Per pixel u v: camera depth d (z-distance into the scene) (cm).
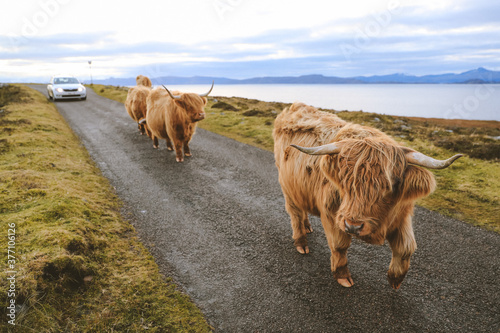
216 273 350
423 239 404
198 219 480
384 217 225
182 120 737
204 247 403
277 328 272
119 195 568
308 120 335
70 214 426
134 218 482
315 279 335
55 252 321
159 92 834
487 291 307
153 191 591
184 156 825
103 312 275
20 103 1667
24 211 423
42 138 879
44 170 629
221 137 1050
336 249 297
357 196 215
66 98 2012
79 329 257
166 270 354
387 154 212
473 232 416
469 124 2780
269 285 329
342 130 261
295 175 327
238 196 567
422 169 215
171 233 438
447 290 311
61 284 293
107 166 736
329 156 238
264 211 505
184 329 267
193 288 325
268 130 1098
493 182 578
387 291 313
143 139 1020
